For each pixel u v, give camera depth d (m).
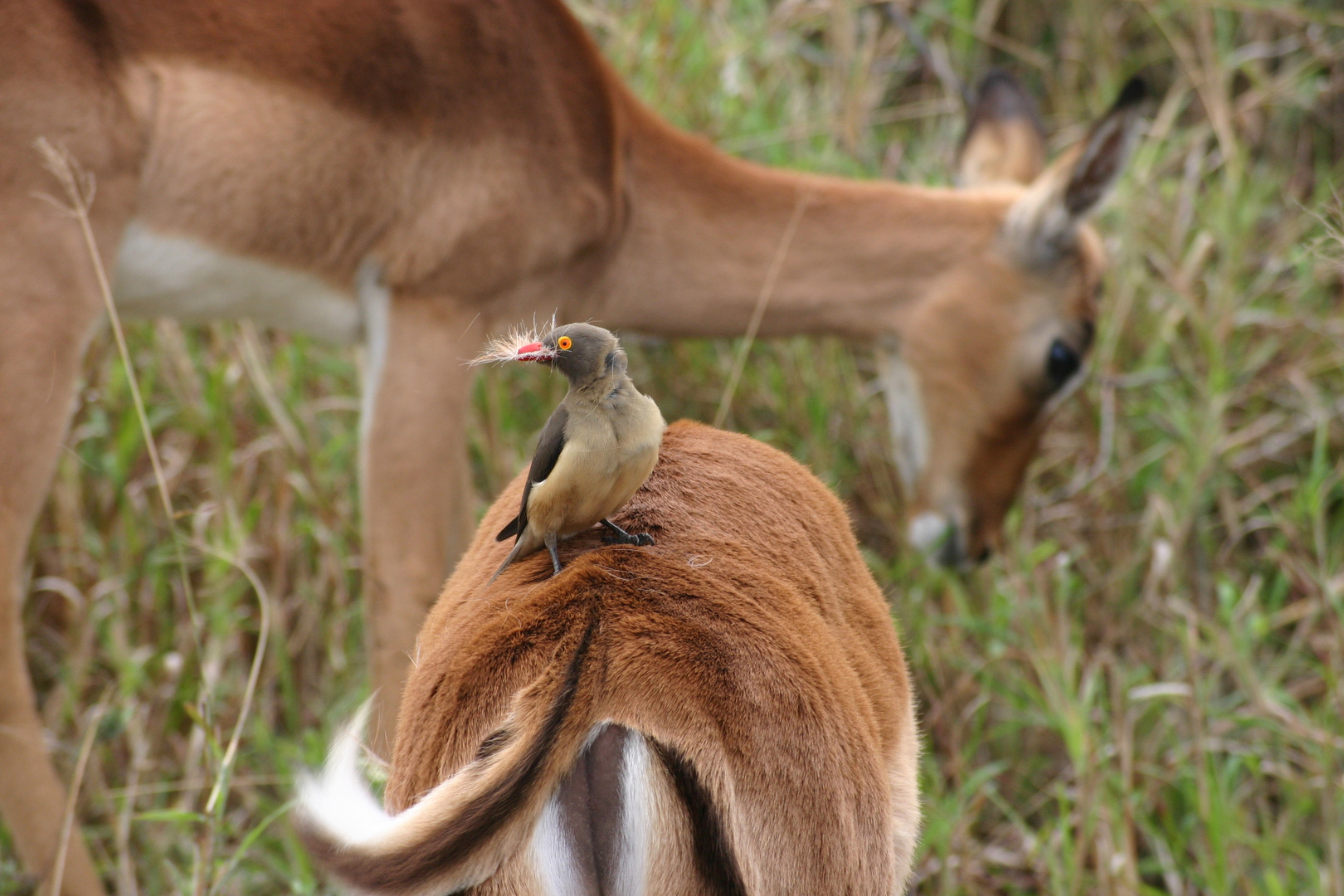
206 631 16.81
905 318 17.83
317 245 14.85
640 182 16.73
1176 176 25.17
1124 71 26.47
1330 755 14.66
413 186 14.92
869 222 17.48
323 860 6.90
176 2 13.77
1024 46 27.50
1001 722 17.30
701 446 9.59
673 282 17.11
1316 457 18.95
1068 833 14.80
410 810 6.87
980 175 20.22
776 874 7.24
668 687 7.24
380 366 15.33
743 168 17.38
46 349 13.29
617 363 7.81
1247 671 16.33
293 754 15.53
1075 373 18.11
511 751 6.88
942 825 14.62
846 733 7.75
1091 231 18.27
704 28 22.61
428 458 15.31
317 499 17.31
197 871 11.76
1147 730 16.84
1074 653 16.53
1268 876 13.90
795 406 20.28
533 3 15.41
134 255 14.12
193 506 18.23
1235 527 19.28
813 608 8.66
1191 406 20.88
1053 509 20.34
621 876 6.91
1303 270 21.67
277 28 14.16
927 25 26.33
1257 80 24.81
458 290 15.33
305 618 17.30
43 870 12.90
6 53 12.84
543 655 7.43
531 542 8.23
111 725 14.41
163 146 13.84
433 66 14.80
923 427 18.16
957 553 18.50
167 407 18.44
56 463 13.55
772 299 17.38
